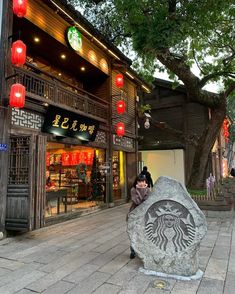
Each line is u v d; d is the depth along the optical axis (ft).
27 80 23.53
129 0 25.67
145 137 57.16
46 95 25.32
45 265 14.84
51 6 25.31
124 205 39.19
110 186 36.63
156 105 56.59
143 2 26.43
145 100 57.82
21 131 22.66
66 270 14.10
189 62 38.27
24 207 20.08
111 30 45.91
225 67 36.01
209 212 28.27
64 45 27.99
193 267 13.14
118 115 39.14
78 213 29.55
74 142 29.94
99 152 37.83
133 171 43.91
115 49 34.76
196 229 13.21
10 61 21.58
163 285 12.23
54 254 16.76
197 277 12.98
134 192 15.92
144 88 46.62
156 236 13.79
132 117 44.06
